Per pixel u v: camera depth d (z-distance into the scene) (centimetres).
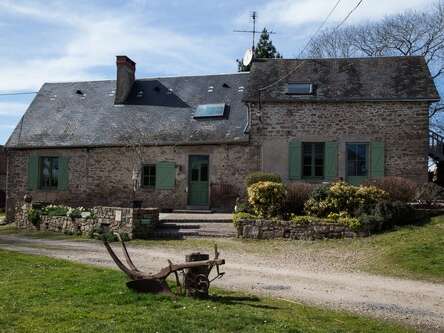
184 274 752
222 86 2172
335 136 1819
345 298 802
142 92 2238
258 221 1435
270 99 1848
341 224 1382
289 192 1534
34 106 2286
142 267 1021
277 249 1287
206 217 1700
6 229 1820
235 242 1389
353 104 1817
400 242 1238
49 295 732
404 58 1981
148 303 688
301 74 1958
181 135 1969
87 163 2055
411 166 1775
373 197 1446
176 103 2131
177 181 1962
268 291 834
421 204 1505
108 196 2023
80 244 1387
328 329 614
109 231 1499
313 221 1402
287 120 1850
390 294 838
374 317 698
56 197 2081
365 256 1173
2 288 776
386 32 2931
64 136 2092
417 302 788
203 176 1955
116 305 679
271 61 2072
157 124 2045
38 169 2112
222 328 590
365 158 1814
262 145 1861
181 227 1573
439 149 2039
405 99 1775
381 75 1905
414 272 1011
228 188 1900
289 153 1839
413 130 1783
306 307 729
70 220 1638
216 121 1991
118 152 2025
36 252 1223
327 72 1958
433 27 2773
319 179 1825
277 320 632
